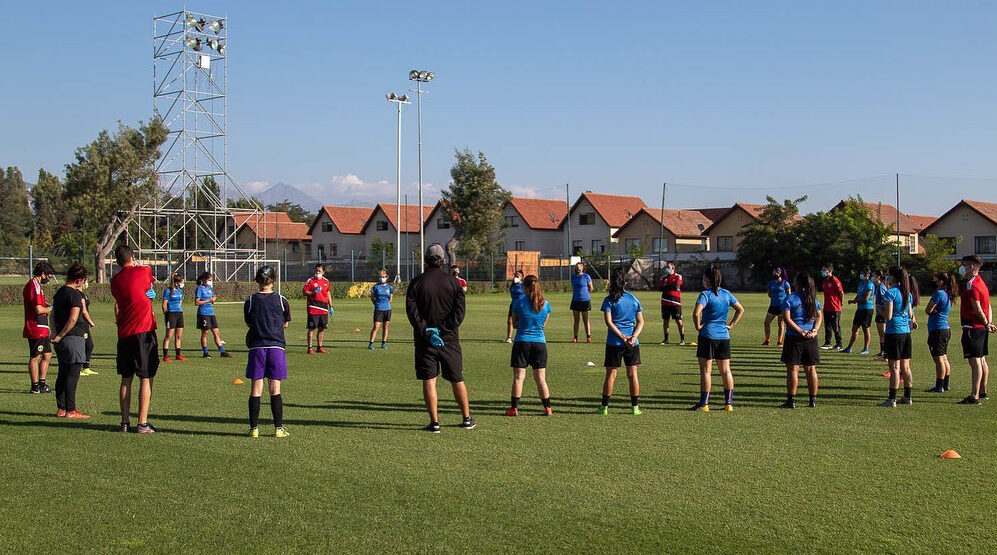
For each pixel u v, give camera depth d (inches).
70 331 392.8
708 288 414.9
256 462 302.4
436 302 356.2
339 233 3213.6
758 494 261.9
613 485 271.9
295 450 322.3
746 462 303.4
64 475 283.3
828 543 217.9
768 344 753.0
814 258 2164.1
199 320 672.4
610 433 356.5
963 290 439.2
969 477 282.0
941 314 467.2
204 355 676.1
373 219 3164.4
